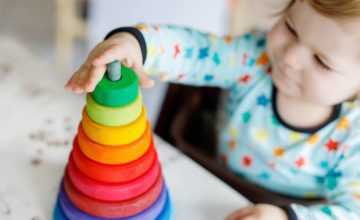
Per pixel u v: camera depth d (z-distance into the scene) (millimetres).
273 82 730
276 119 741
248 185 718
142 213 540
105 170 504
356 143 676
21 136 678
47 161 651
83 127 501
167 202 585
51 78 771
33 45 1599
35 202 600
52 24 1701
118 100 469
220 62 749
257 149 761
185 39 716
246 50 760
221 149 824
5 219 574
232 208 615
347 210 617
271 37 660
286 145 738
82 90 476
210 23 1279
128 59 571
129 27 628
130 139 496
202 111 895
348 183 657
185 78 740
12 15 1717
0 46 811
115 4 1226
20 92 738
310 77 629
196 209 610
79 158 513
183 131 850
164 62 687
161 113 867
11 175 627
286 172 747
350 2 544
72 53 1533
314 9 581
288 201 717
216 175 730
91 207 525
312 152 720
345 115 695
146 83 562
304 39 603
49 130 691
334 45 580
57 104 729
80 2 1411
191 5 1230
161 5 1215
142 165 517
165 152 679
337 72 606
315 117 710
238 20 1330
